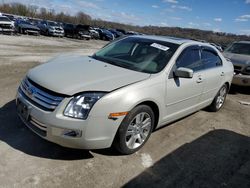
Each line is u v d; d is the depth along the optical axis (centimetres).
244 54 906
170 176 338
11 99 524
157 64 408
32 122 329
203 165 373
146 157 373
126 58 435
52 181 298
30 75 367
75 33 3409
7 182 287
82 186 297
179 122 520
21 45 1731
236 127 538
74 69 375
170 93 402
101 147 331
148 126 384
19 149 350
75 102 308
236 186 335
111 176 321
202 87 490
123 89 334
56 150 358
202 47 504
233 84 834
